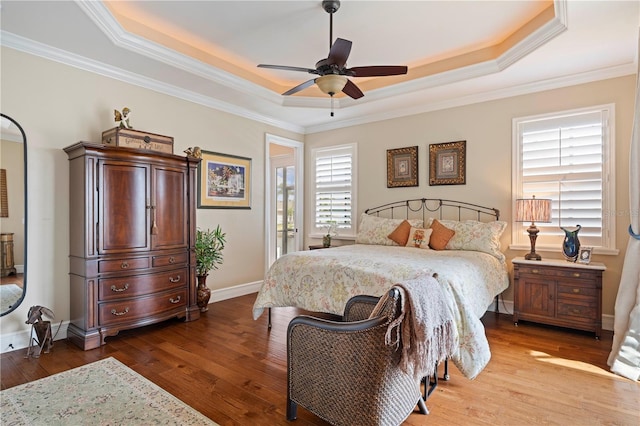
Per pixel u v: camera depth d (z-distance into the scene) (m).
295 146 5.82
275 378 2.46
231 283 4.80
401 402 1.72
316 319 1.84
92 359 2.77
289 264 3.31
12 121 2.96
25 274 3.04
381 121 5.11
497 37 3.39
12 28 2.78
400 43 3.51
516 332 3.39
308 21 3.09
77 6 2.48
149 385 2.35
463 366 2.30
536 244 3.89
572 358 2.78
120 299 3.19
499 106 4.15
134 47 3.15
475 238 3.87
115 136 3.25
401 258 3.19
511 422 1.93
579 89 3.67
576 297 3.31
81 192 3.07
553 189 3.82
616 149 3.48
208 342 3.14
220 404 2.13
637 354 2.50
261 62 3.99
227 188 4.73
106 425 1.91
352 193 5.39
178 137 4.15
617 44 2.97
